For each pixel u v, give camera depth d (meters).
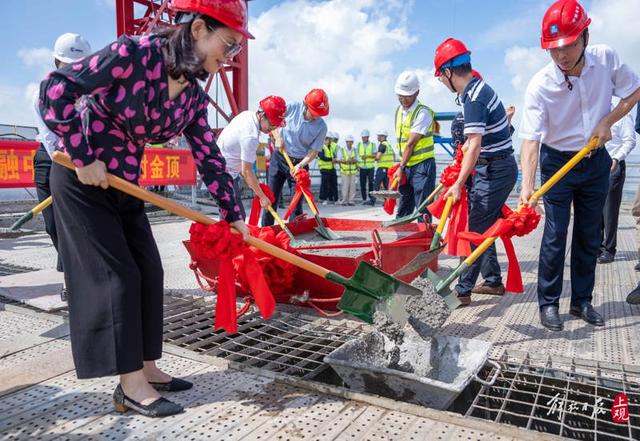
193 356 2.75
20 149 7.06
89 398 2.29
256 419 2.11
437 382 2.18
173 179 9.37
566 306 3.89
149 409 2.11
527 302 4.04
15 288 4.06
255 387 2.41
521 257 5.94
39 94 1.81
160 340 2.29
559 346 3.05
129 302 2.04
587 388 2.54
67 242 2.04
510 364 2.76
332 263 3.29
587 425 2.43
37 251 6.32
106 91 1.90
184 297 3.94
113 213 2.08
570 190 3.31
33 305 3.62
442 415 2.10
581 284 3.55
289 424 2.07
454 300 2.80
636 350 2.98
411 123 5.21
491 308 3.87
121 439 1.95
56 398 2.28
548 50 2.96
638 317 3.63
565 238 3.33
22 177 7.09
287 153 5.76
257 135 4.43
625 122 5.39
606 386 2.52
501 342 3.12
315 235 5.04
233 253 2.26
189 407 2.21
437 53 3.64
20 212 9.92
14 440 1.94
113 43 1.85
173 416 2.13
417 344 2.81
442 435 1.99
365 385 2.38
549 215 3.35
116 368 2.02
